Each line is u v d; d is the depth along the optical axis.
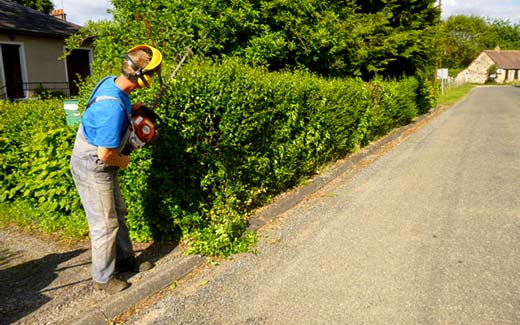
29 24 16.02
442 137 11.27
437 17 15.15
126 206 3.92
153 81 3.84
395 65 14.57
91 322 2.97
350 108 8.05
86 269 3.67
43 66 16.28
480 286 3.38
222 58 7.02
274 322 2.98
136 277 3.51
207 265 3.94
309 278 3.61
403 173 7.26
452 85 44.91
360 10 13.23
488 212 5.12
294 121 5.83
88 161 3.04
